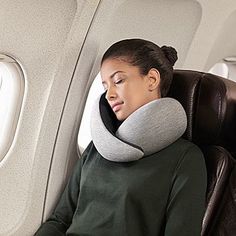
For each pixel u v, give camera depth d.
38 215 1.87
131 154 1.38
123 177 1.42
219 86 1.41
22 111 1.83
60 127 1.84
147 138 1.38
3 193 1.86
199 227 1.29
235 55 2.34
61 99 1.80
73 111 1.85
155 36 2.02
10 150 1.84
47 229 1.62
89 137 1.82
